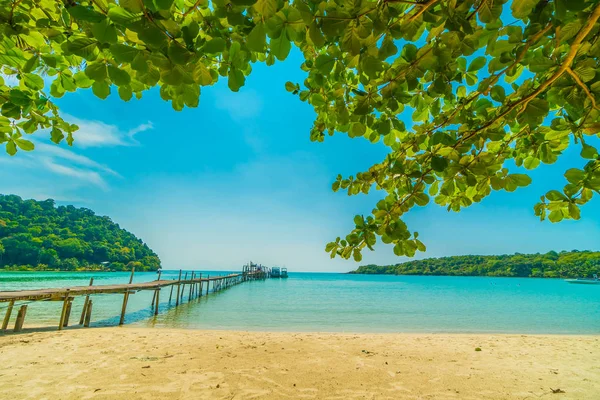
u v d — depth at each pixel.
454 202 2.67
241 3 1.10
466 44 1.62
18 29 1.68
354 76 2.52
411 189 2.29
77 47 1.35
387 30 1.43
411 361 7.06
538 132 2.24
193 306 22.97
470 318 18.86
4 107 2.11
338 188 2.70
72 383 5.20
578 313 22.03
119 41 1.55
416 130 2.46
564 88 1.75
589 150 1.96
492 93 1.98
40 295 11.13
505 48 1.67
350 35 1.30
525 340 10.23
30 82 1.96
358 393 5.02
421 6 1.34
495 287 59.16
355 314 20.00
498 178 2.06
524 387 5.44
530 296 38.41
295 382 5.44
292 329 14.23
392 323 16.59
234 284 52.12
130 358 6.76
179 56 1.23
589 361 7.34
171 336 9.63
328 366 6.45
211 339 9.24
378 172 2.56
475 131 2.03
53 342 8.43
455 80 1.95
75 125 2.49
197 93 1.84
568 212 2.15
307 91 2.56
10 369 5.93
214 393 4.87
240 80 1.70
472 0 1.37
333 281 85.25
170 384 5.21
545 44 1.70
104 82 1.88
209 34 1.70
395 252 2.27
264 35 1.28
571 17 1.43
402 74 1.76
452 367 6.60
